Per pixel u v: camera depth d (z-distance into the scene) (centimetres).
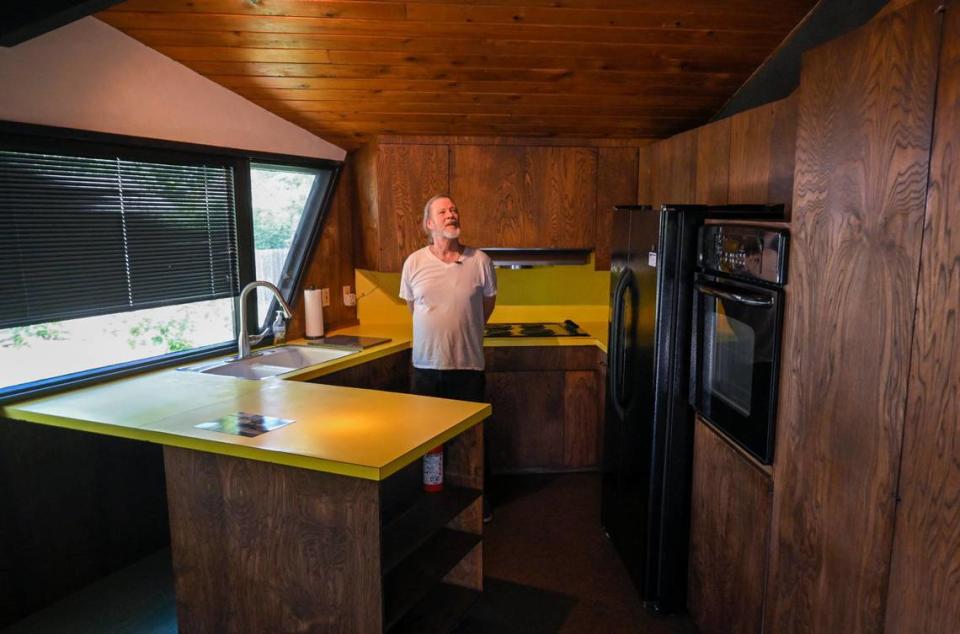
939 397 124
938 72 123
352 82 319
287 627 198
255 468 194
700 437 244
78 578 269
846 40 153
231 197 324
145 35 270
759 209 241
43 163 242
